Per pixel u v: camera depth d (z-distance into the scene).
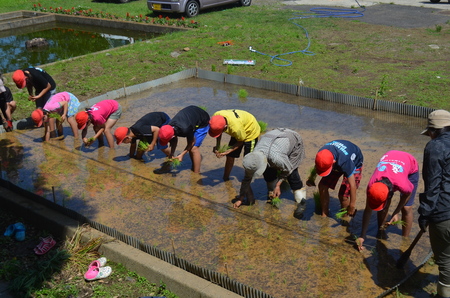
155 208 6.29
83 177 7.26
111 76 12.12
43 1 25.28
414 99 9.37
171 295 4.89
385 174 4.90
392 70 11.21
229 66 11.92
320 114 9.27
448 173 4.17
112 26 19.50
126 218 6.07
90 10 20.58
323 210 5.85
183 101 10.45
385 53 12.66
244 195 6.10
